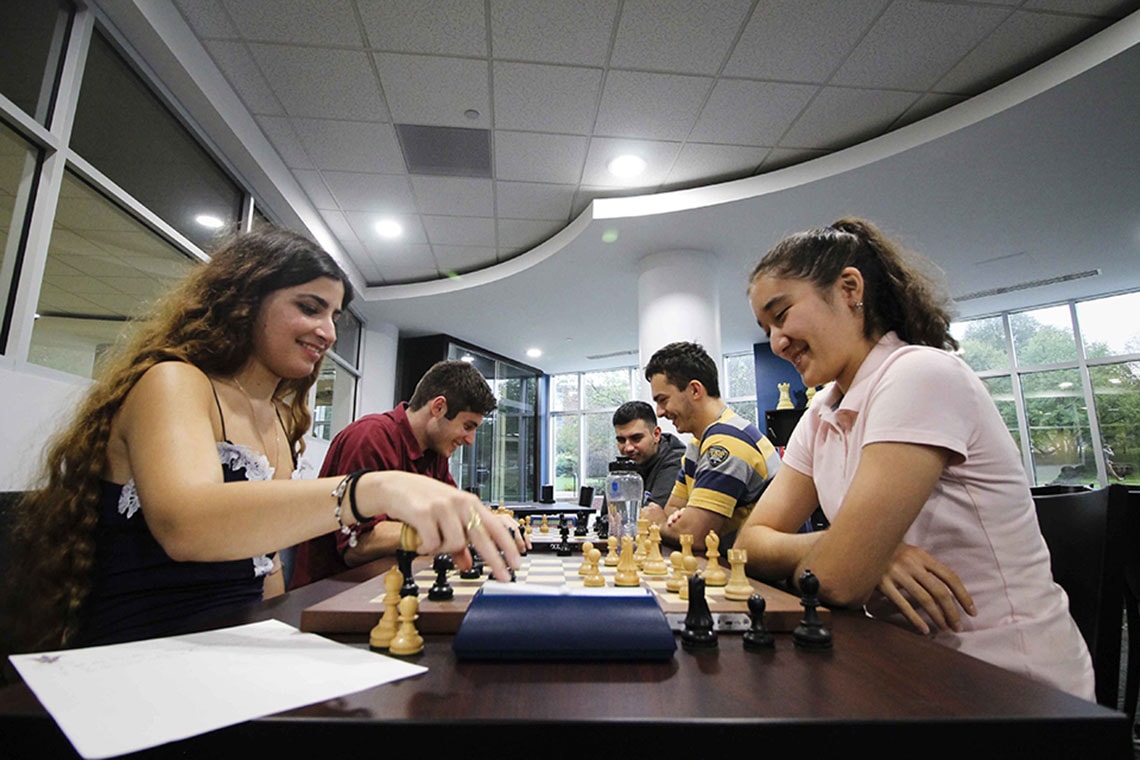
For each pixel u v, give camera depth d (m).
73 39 1.90
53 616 0.77
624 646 0.47
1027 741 0.34
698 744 0.34
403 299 5.01
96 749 0.32
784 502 1.07
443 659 0.48
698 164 3.15
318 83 2.57
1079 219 3.43
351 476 0.59
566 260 4.09
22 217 1.77
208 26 2.27
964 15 2.17
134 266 2.30
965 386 0.76
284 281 1.04
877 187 3.06
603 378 8.09
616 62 2.41
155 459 0.67
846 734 0.34
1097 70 2.23
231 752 0.34
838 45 2.32
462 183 3.39
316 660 0.47
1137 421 4.77
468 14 2.17
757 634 0.52
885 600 0.80
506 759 0.34
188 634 0.54
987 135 2.62
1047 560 0.77
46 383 1.76
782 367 6.18
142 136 2.29
